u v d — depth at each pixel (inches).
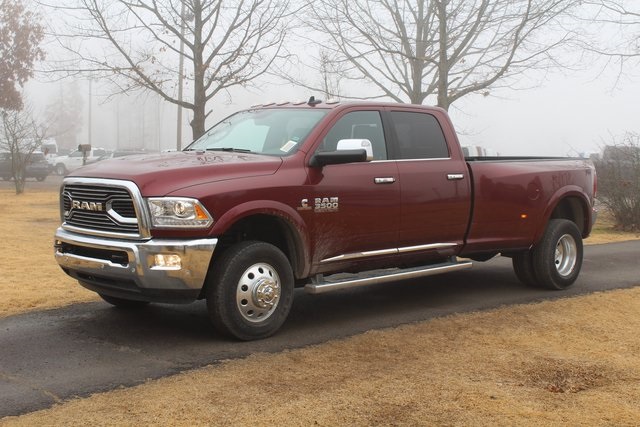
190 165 221.6
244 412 165.3
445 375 195.0
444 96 585.3
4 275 329.4
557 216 344.5
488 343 229.0
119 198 215.8
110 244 214.8
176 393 177.2
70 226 234.1
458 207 281.9
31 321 249.3
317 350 217.9
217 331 238.7
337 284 245.3
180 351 214.8
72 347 217.8
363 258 254.5
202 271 211.9
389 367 201.6
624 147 610.5
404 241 266.1
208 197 212.7
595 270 381.1
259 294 225.0
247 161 229.5
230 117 294.2
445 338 234.5
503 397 178.4
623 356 217.8
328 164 237.5
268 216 230.2
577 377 196.1
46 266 355.9
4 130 968.9
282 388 182.1
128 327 243.3
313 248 238.5
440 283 341.1
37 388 180.4
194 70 587.5
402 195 261.9
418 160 272.7
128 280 214.1
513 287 331.3
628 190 586.6
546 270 316.8
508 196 299.6
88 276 231.5
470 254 303.3
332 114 252.8
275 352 215.2
